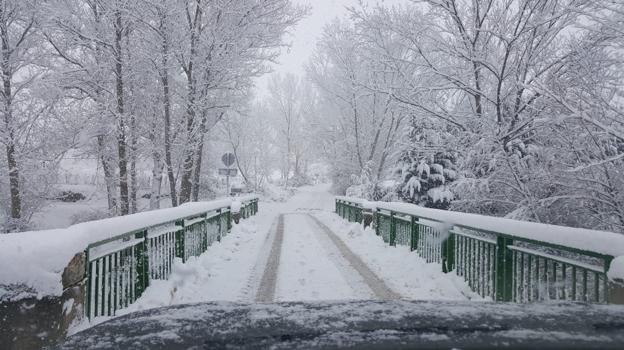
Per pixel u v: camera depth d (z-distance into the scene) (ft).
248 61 63.62
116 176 67.51
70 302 9.52
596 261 13.80
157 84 62.64
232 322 3.13
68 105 59.21
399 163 62.85
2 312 7.93
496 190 34.63
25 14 53.26
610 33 25.99
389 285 20.98
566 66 32.24
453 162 58.08
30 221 61.46
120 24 54.75
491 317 3.17
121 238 14.52
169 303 16.99
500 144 32.83
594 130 25.63
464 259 19.88
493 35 38.34
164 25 54.49
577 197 27.43
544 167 29.94
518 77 35.14
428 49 41.81
